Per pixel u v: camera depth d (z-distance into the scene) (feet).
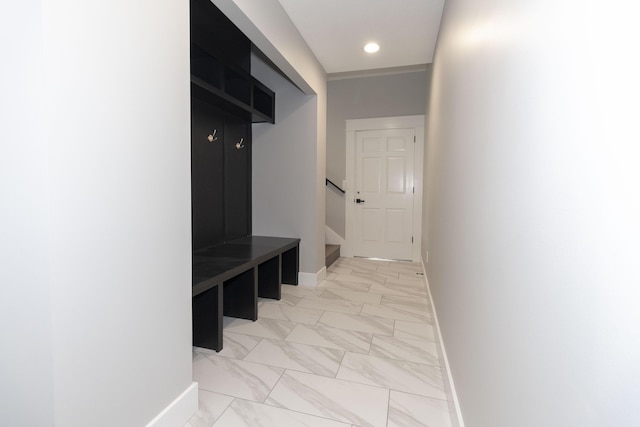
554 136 1.94
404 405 5.21
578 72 1.67
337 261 15.31
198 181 8.96
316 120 11.00
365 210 16.02
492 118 3.30
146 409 4.07
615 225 1.37
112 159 3.49
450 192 6.10
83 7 3.14
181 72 4.45
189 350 4.85
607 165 1.43
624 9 1.32
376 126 15.57
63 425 3.07
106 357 3.51
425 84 14.64
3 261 3.05
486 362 3.33
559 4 1.88
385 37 9.18
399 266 14.40
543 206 2.07
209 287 6.40
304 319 8.59
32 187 2.91
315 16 8.10
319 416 4.95
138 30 3.76
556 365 1.87
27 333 3.03
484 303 3.47
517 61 2.58
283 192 11.50
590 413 1.53
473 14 4.27
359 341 7.37
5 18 2.89
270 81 11.35
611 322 1.39
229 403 5.23
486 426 3.27
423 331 7.89
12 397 3.15
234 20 6.20
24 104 2.87
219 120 9.71
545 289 2.02
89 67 3.21
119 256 3.62
